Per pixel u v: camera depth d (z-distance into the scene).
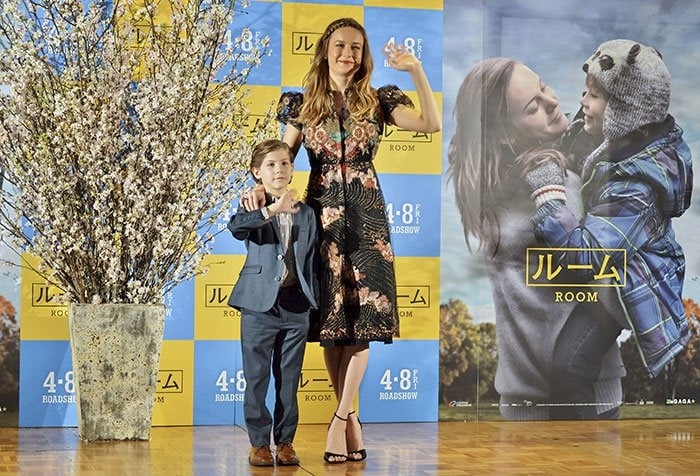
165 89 5.91
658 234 7.12
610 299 7.08
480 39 6.96
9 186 6.32
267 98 6.73
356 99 5.51
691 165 7.14
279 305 5.32
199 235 6.59
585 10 7.05
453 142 6.93
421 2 6.89
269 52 6.71
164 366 6.63
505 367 6.99
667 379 7.14
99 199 5.88
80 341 5.96
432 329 6.92
